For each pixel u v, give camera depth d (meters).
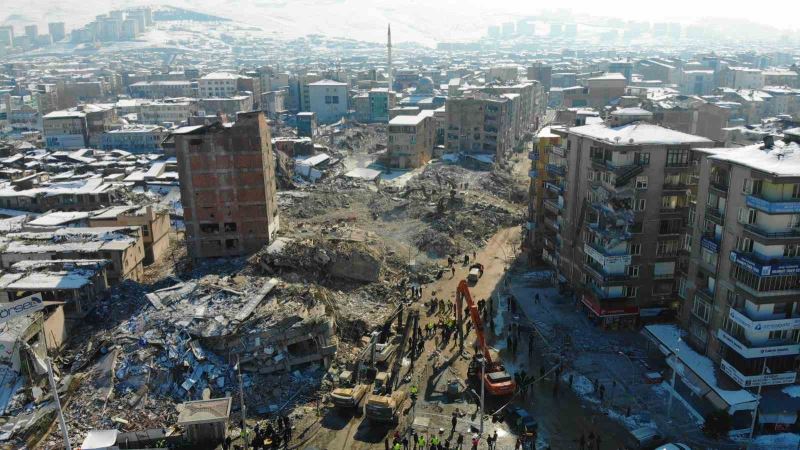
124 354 75.12
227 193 104.19
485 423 68.56
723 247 71.12
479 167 198.12
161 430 65.56
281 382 75.25
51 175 164.62
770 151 69.38
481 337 78.06
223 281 89.81
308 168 185.12
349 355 82.00
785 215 64.06
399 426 68.25
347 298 98.12
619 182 83.81
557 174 105.06
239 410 70.56
